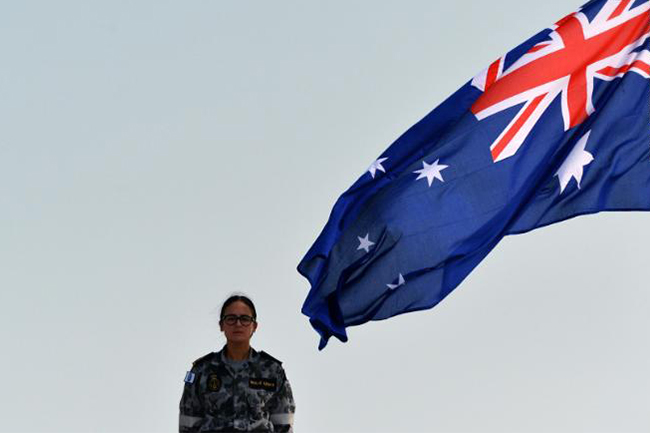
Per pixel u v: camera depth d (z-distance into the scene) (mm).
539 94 15227
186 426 12453
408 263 14359
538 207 14703
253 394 12406
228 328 12336
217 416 12367
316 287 14531
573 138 15008
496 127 15000
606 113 15023
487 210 14594
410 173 14711
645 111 15000
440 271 14453
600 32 15578
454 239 14422
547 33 15641
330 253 14461
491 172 14719
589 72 15352
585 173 14734
